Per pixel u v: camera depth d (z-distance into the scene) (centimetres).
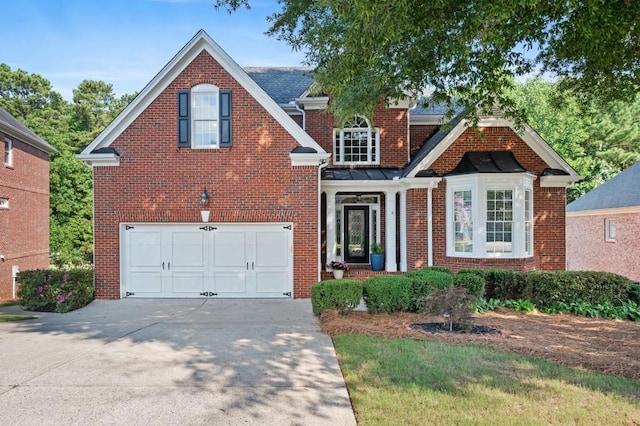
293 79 1841
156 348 737
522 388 535
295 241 1266
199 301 1226
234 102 1262
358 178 1489
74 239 2975
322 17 952
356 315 970
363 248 1719
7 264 1841
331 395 523
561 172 1388
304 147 1259
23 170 1986
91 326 923
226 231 1280
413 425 440
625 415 462
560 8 645
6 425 450
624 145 3284
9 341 792
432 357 656
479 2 594
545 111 2977
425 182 1380
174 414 475
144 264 1270
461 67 773
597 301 1042
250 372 608
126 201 1251
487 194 1303
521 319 957
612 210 2170
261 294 1277
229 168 1261
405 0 564
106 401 510
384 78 830
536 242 1395
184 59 1255
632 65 863
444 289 895
